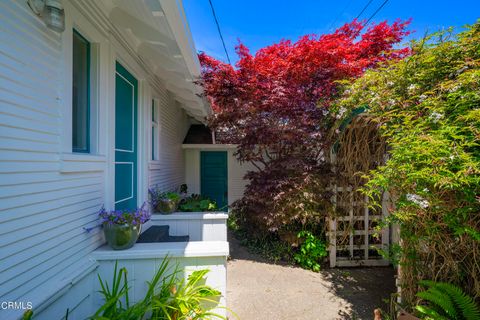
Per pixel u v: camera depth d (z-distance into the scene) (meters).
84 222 2.09
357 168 4.14
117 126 2.90
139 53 3.38
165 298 1.98
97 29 2.29
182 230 3.91
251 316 2.76
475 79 1.98
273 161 4.60
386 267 4.23
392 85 2.70
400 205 2.23
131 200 3.32
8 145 1.32
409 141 2.08
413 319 2.18
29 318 1.30
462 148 1.85
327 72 4.08
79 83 2.22
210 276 2.33
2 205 1.29
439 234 2.23
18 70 1.39
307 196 4.15
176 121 6.12
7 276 1.31
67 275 1.82
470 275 2.22
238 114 4.42
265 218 4.27
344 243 4.33
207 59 4.44
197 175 7.81
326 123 4.14
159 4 2.00
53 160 1.68
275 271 3.99
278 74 4.41
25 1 1.44
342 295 3.26
